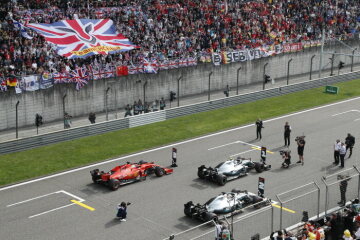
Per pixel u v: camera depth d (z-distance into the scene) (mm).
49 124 43219
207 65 54688
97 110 46875
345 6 77938
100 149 36969
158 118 44375
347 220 22344
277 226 22828
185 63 52625
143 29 53500
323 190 27672
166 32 55188
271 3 68438
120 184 29750
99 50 44062
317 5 74062
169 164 33906
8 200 27953
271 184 30031
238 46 58594
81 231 24266
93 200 27984
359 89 57906
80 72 45000
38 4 49281
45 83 42906
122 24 52562
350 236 20469
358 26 74938
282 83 60281
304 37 66500
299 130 41906
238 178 31172
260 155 35594
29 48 44750
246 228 21891
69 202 27719
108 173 29562
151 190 29359
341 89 57875
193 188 29594
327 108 49438
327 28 71438
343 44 69375
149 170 31891
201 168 30766
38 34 46281
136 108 45750
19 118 41875
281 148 37188
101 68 46969
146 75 49719
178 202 27609
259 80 60438
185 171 32469
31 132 40562
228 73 57000
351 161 34281
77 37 44875
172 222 25172
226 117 46031
